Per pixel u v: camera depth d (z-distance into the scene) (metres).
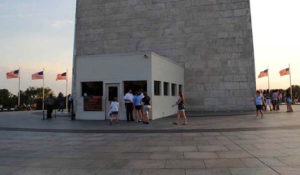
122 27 24.39
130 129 11.12
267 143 7.34
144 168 5.10
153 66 15.58
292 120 13.36
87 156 6.26
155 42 23.44
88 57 16.67
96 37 25.05
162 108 16.98
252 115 17.23
